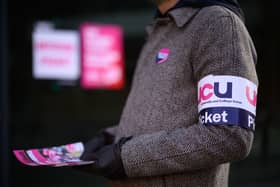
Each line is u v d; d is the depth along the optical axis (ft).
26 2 14.01
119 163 4.49
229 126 4.23
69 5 14.53
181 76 4.61
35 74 14.12
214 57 4.39
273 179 16.20
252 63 4.56
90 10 14.78
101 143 5.53
